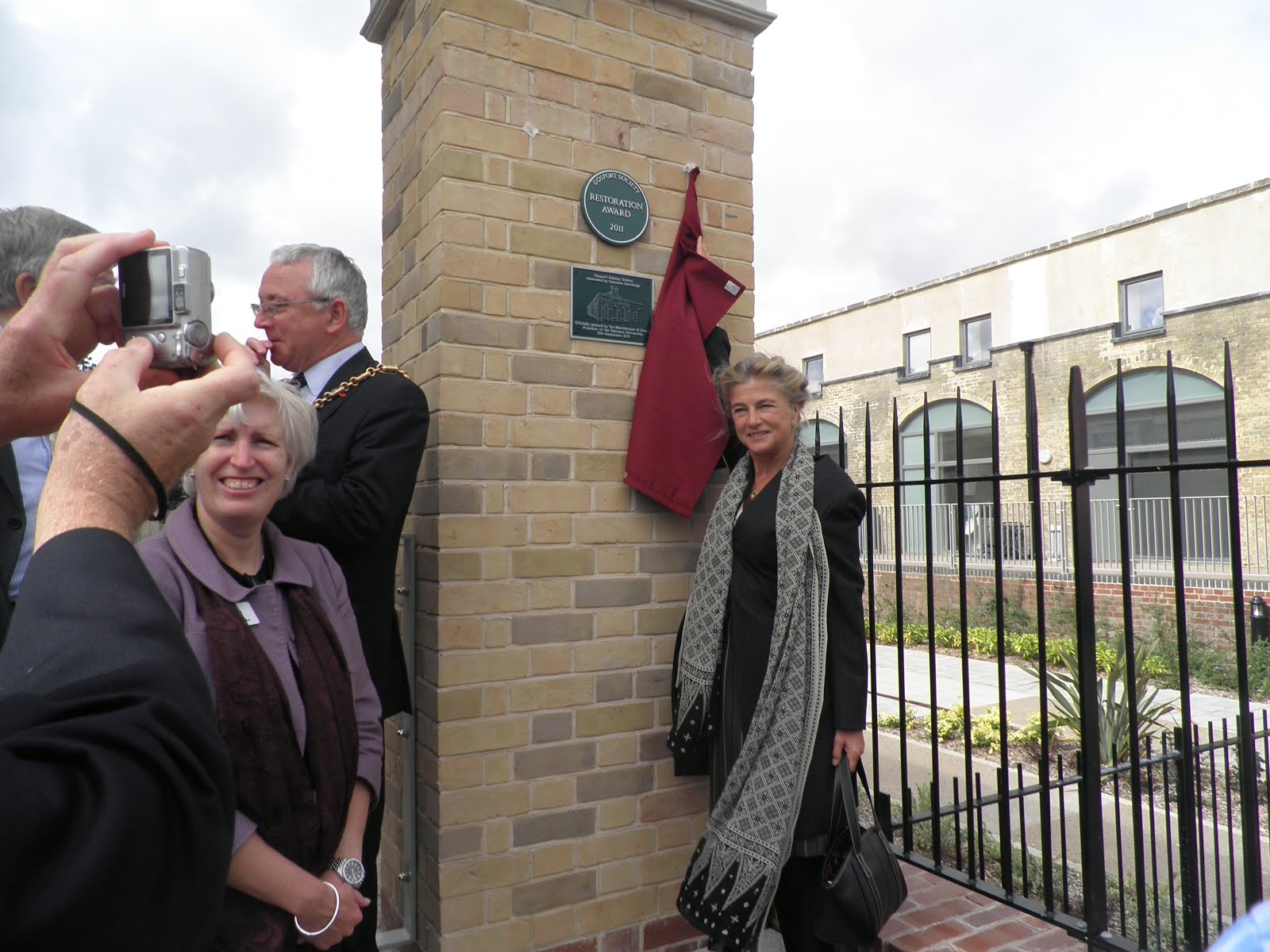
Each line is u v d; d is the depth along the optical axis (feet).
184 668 1.65
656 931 9.14
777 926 9.23
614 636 9.02
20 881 1.26
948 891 9.48
